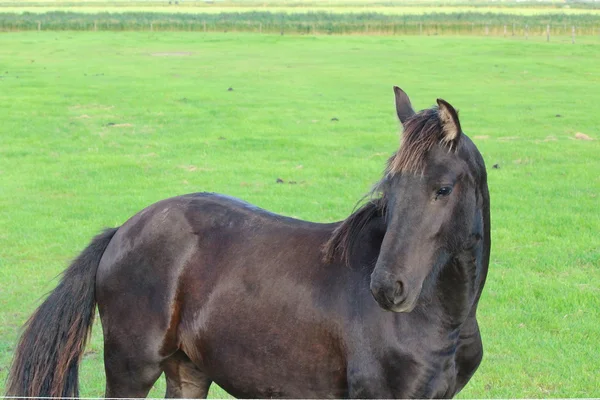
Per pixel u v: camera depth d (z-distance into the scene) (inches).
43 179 564.7
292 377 169.5
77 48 1947.6
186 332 180.2
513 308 326.6
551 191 531.2
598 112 903.1
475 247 159.0
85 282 189.5
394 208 149.0
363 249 165.9
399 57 1716.3
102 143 710.5
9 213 474.3
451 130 146.7
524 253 398.0
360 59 1672.0
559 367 271.3
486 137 742.5
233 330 172.9
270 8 5231.3
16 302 325.7
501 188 539.5
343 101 1003.3
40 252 398.0
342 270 166.1
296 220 185.0
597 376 264.4
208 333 176.6
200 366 184.2
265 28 2780.5
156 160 635.5
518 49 1882.4
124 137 741.3
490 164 621.6
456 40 2301.9
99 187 544.1
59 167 608.1
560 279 360.8
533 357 279.7
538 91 1111.0
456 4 6190.9
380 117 866.8
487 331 303.3
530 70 1409.9
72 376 187.5
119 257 184.9
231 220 184.1
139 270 182.1
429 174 147.5
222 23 2819.9
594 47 1932.8
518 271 370.9
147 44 2107.5
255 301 171.3
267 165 615.8
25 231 435.5
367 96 1059.3
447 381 163.8
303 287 168.1
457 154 150.0
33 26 2699.3
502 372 266.8
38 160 634.8
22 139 726.5
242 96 1047.6
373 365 159.3
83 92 1071.0
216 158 643.5
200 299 177.6
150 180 563.2
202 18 3191.4
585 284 354.0
